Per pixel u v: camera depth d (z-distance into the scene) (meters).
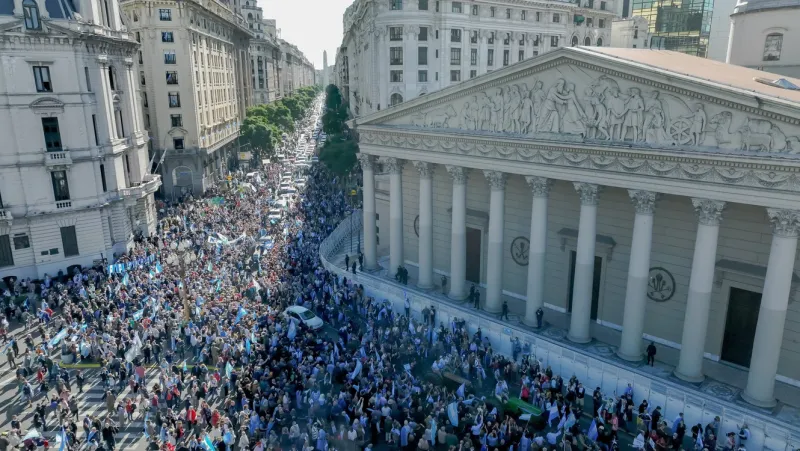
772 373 28.56
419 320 42.47
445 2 81.56
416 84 84.75
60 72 50.97
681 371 31.64
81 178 53.53
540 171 35.78
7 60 48.41
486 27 86.88
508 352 36.53
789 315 30.95
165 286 44.66
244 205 74.00
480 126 39.00
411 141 43.72
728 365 33.75
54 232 52.75
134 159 62.34
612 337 37.28
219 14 106.31
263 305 41.91
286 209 71.19
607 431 26.81
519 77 36.06
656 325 36.56
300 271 50.44
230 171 110.31
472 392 31.30
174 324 37.88
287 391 30.06
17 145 49.88
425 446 25.25
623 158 31.48
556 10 93.88
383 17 83.12
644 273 32.34
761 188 26.88
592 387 32.16
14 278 51.19
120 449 27.95
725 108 27.59
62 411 29.17
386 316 40.41
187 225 63.78
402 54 83.75
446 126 41.31
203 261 51.03
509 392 31.67
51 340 36.25
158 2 79.81
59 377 32.97
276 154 123.75
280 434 27.48
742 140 27.28
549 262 42.03
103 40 55.31
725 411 27.17
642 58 34.22
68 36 50.50
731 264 32.44
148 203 63.94
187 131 85.38
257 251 54.75
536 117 35.59
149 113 84.06
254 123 110.81
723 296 33.28
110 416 30.44
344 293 45.38
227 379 32.12
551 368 33.84
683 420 27.17
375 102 91.12
